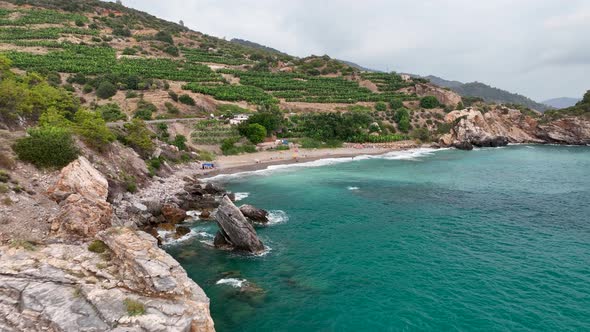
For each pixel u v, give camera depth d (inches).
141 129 2581.2
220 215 1515.7
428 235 1622.8
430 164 3481.8
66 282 850.1
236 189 2495.1
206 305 878.4
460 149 4633.4
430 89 6776.6
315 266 1343.5
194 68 6161.4
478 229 1689.2
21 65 4527.6
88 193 1482.5
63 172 1471.5
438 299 1110.4
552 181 2662.4
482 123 5113.2
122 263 945.5
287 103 5610.2
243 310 1074.1
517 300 1097.4
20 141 1566.2
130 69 5310.0
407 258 1393.9
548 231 1652.3
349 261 1378.0
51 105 2276.1
